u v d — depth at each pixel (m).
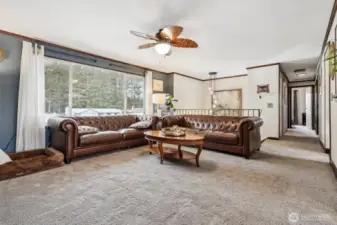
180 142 2.64
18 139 3.02
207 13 2.41
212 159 3.06
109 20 2.62
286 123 7.48
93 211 1.50
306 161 2.96
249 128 3.08
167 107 5.88
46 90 3.58
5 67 3.01
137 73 5.38
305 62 4.94
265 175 2.32
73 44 3.61
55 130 3.09
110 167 2.61
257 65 5.30
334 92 2.56
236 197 1.75
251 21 2.64
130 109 5.27
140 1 2.15
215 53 4.18
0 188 1.92
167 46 2.74
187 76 6.93
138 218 1.41
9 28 2.90
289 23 2.70
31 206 1.57
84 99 4.22
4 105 3.01
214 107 7.40
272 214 1.47
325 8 2.30
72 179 2.16
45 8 2.31
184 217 1.42
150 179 2.18
